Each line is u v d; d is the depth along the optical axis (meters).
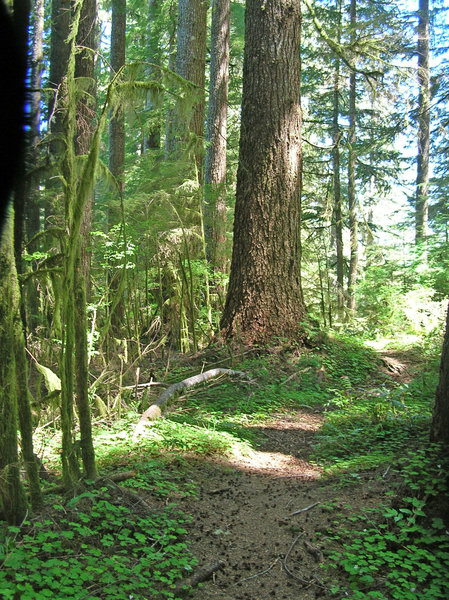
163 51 19.23
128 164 11.12
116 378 6.84
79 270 3.67
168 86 3.58
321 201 22.19
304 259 15.47
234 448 5.93
